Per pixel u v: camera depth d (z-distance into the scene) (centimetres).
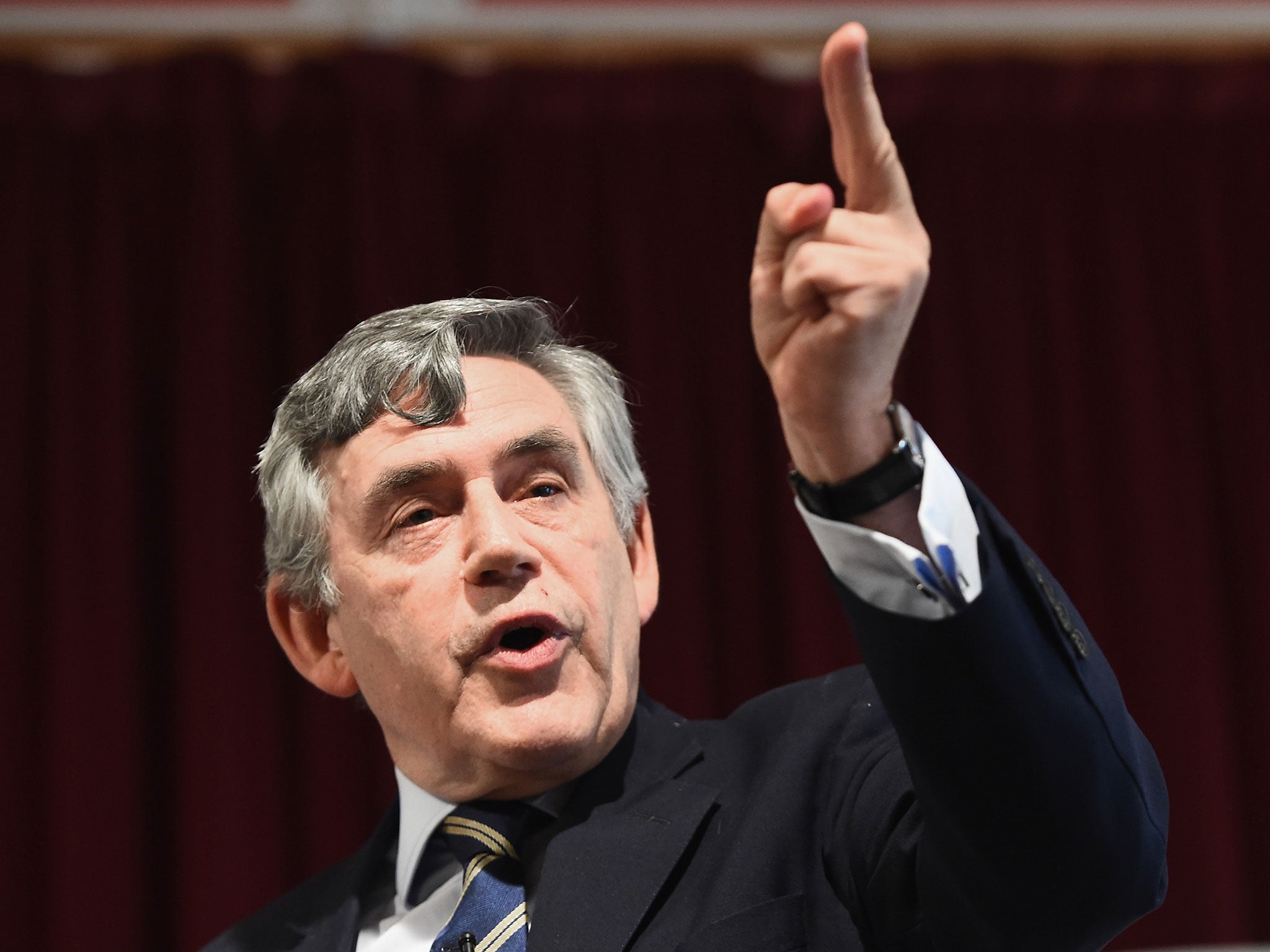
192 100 573
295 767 530
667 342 577
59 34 573
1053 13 616
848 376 148
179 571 533
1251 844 554
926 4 611
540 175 591
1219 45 626
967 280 598
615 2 597
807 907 191
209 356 548
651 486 559
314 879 259
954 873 161
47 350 552
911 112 611
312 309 564
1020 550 162
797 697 229
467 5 589
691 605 548
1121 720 160
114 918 501
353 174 571
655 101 599
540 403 237
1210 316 602
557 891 198
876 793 189
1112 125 620
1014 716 151
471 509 223
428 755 223
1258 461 586
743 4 604
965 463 579
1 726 516
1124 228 609
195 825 509
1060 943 159
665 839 204
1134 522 579
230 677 522
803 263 146
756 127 602
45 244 561
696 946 187
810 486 159
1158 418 589
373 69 576
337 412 235
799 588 555
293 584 246
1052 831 153
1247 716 566
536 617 215
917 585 157
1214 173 617
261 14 584
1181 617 567
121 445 543
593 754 220
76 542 533
